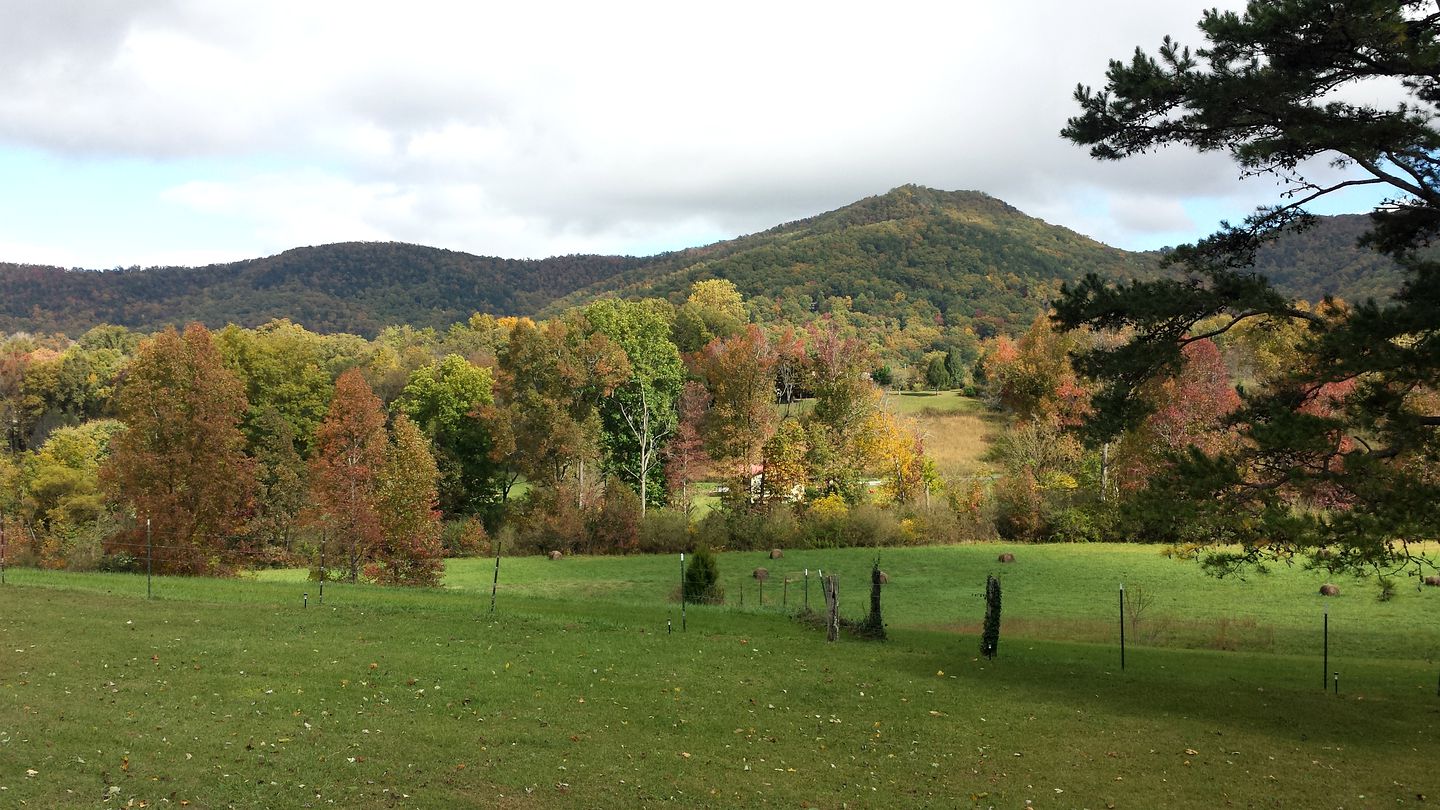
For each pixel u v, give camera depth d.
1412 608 43.41
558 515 69.06
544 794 15.02
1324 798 16.56
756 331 89.12
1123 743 19.47
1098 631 38.84
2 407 98.44
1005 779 17.17
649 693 21.72
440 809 14.06
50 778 14.00
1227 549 57.72
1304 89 21.36
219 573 48.59
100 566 49.91
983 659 27.09
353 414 52.31
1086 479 72.44
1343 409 22.72
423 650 24.73
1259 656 30.20
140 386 49.91
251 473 53.03
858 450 79.31
